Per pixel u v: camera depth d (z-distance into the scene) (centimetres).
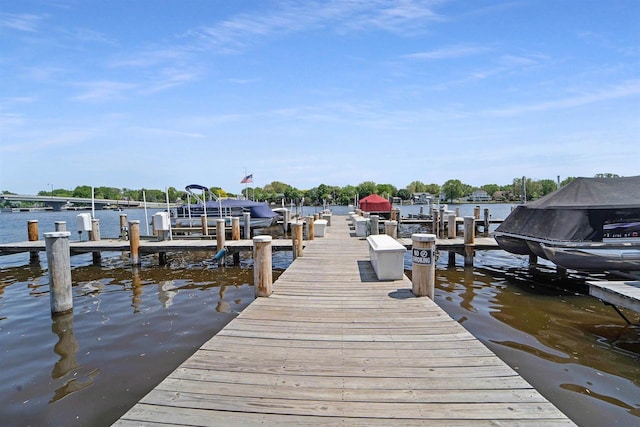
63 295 739
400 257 714
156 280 1066
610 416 384
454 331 441
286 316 498
